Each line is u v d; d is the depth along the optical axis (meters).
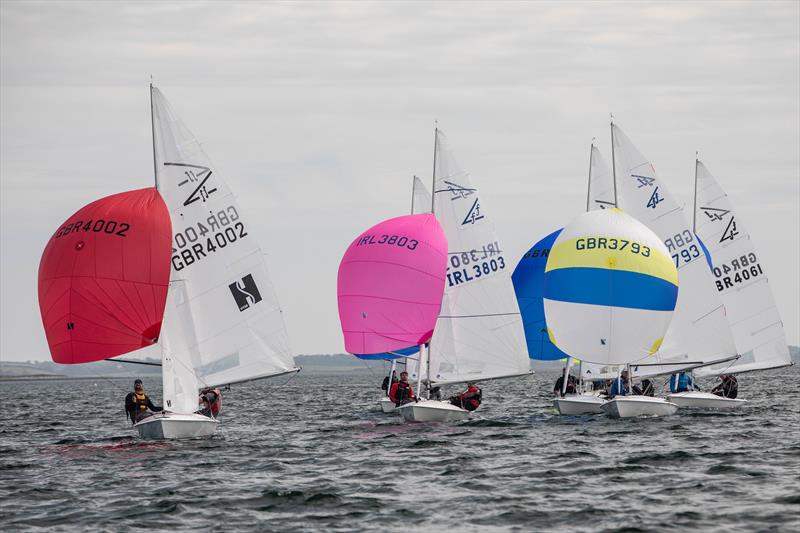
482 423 106.94
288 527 54.12
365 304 103.50
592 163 128.25
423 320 103.00
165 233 83.69
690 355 119.44
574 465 73.69
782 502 57.62
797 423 103.19
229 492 64.00
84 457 83.25
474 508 58.28
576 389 117.44
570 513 56.31
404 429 103.00
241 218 90.00
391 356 134.12
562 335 106.69
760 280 132.00
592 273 105.31
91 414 157.12
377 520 55.56
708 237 131.25
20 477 72.19
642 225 108.25
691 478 66.75
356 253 104.56
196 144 88.88
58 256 82.06
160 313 83.50
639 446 84.00
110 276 81.75
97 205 83.69
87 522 55.66
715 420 106.56
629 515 55.38
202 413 91.06
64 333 81.94
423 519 55.66
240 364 89.31
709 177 131.75
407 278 102.69
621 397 107.12
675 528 52.22
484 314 108.44
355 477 70.06
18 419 147.38
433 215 106.06
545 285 107.81
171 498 62.06
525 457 78.56
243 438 98.06
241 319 89.44
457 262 108.38
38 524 55.25
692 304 119.75
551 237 122.25
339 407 164.25
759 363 130.88
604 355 105.50
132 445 89.19
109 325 82.12
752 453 78.38
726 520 53.59
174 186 87.81
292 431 108.56
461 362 107.94
